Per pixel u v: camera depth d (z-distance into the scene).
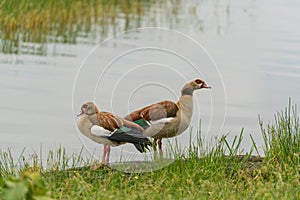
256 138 14.39
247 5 35.69
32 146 13.34
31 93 17.55
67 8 28.67
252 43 25.28
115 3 32.44
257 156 11.94
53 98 17.14
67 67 20.53
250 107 16.75
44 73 19.69
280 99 17.75
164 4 34.44
